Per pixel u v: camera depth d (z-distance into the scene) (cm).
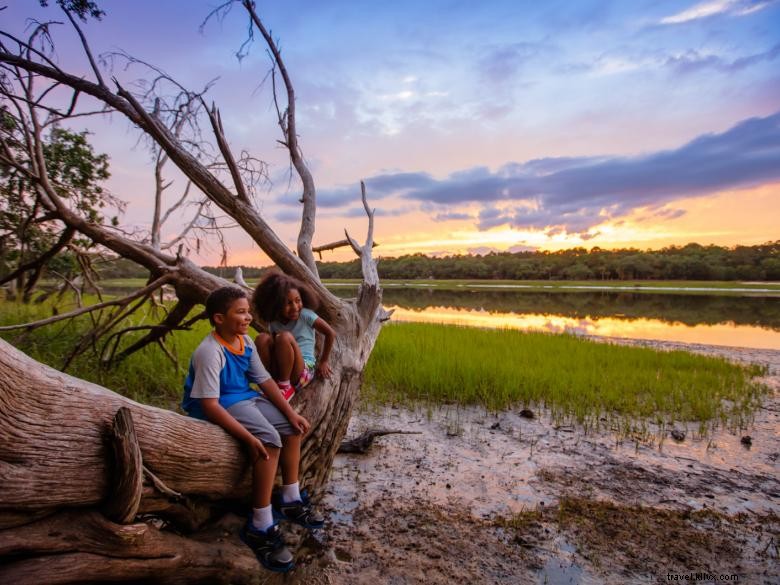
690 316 2594
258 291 342
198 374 259
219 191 437
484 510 384
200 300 501
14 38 442
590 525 363
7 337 666
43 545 197
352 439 501
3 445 182
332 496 398
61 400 200
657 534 353
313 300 356
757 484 447
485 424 586
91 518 209
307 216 516
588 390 720
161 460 233
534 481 438
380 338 1037
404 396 679
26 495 187
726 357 1212
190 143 532
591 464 479
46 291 1152
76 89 457
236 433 256
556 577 301
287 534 300
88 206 961
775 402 736
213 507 278
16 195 790
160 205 716
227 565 257
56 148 899
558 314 2692
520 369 791
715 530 362
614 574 305
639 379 812
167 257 528
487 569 307
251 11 492
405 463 469
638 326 2072
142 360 673
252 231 435
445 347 985
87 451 204
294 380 334
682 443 545
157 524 304
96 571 209
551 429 575
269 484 269
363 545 329
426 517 369
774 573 310
